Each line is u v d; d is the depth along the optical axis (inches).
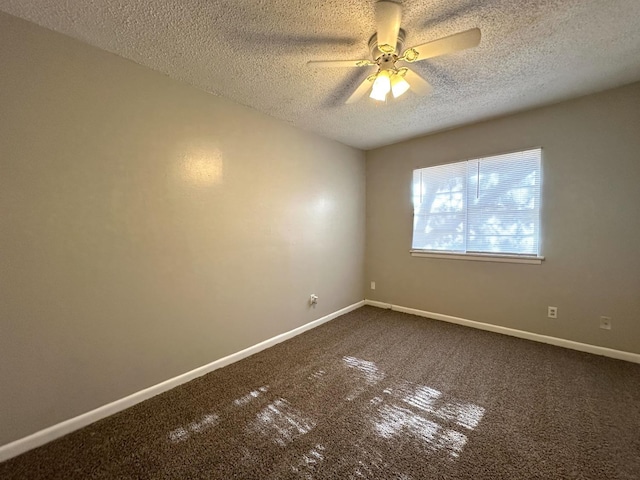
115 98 70.8
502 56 75.2
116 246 71.7
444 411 71.3
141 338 76.7
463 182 127.5
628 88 91.4
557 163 104.8
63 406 64.3
